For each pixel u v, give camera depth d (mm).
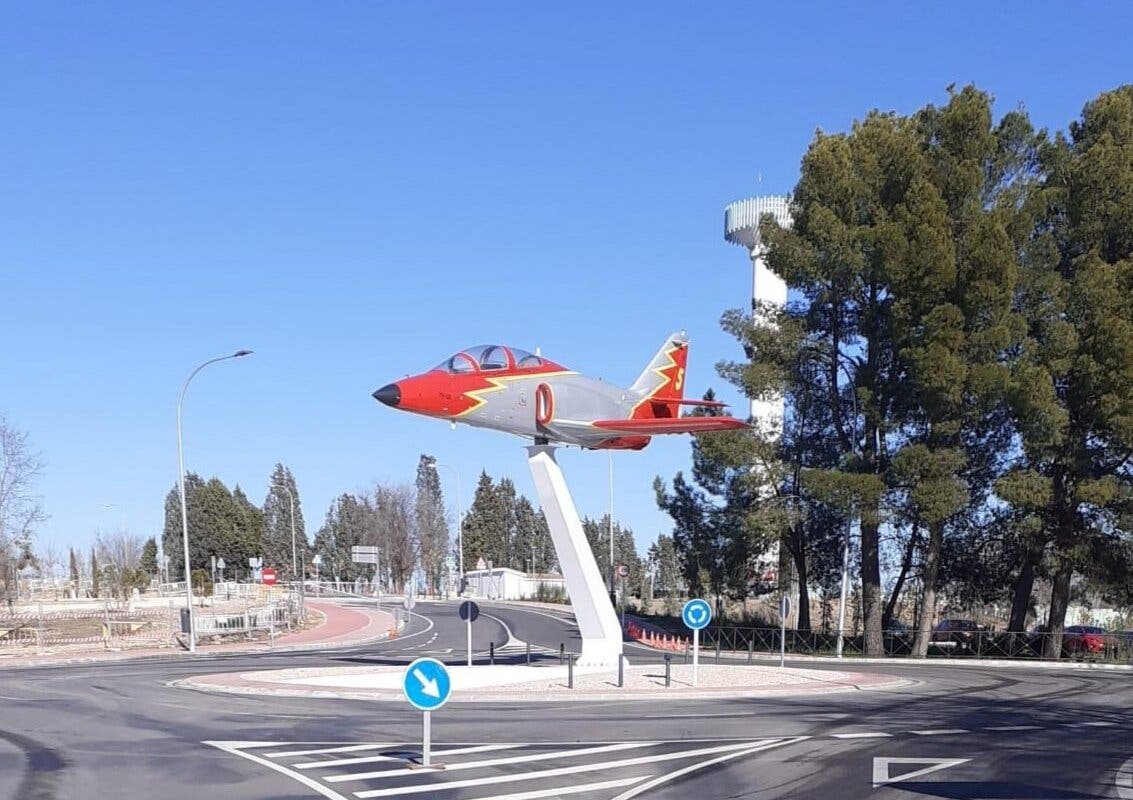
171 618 57469
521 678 28078
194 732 18375
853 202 43750
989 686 28594
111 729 18828
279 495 136250
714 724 19547
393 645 48000
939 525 43438
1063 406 39656
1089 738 17922
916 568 48156
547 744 16906
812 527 48156
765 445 45438
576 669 29672
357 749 16359
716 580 50625
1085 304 39219
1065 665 39031
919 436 44031
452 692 25078
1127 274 39000
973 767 14852
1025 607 44969
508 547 129500
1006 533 44375
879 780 13812
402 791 13016
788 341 45156
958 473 43938
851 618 62500
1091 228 40875
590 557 30109
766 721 20031
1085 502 39750
